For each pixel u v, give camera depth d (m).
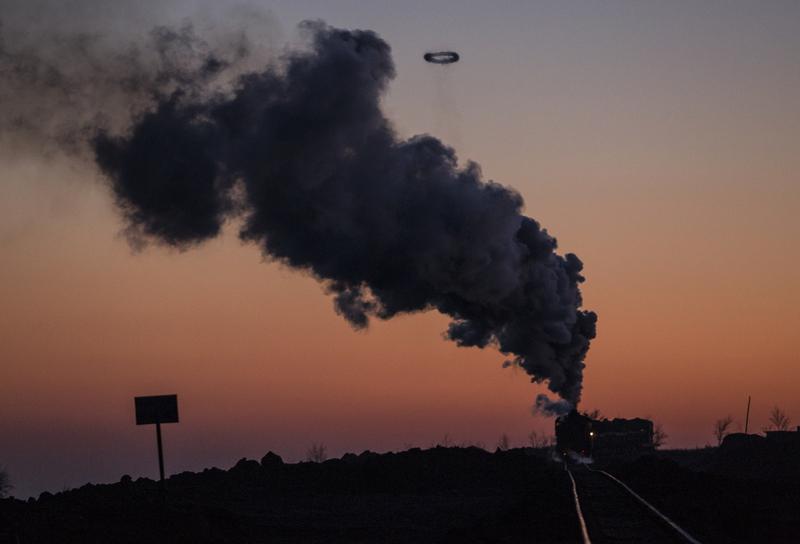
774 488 128.88
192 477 163.25
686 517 89.38
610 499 108.50
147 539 84.31
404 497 145.50
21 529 81.56
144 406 102.38
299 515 119.19
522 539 80.12
